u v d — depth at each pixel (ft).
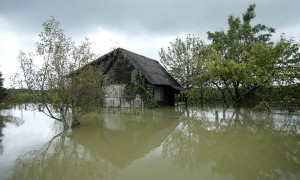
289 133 47.78
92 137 45.52
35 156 33.35
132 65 96.84
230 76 85.87
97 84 55.21
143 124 59.93
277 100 86.89
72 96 52.47
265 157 32.53
